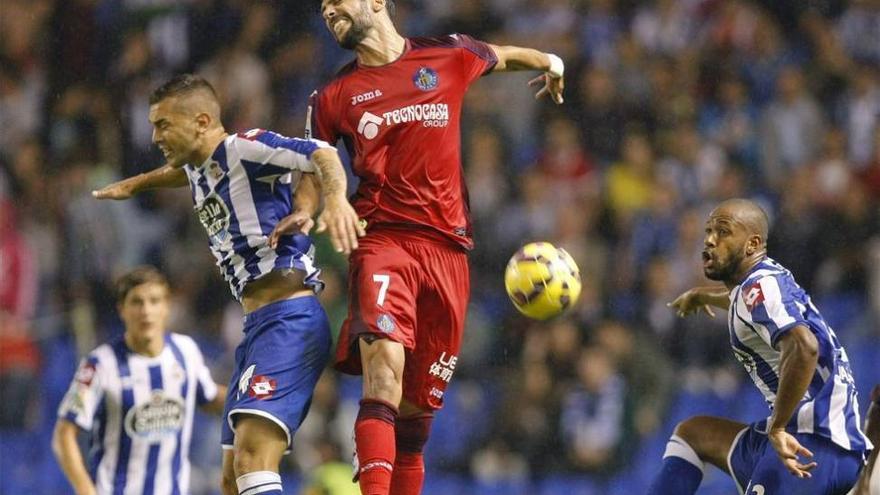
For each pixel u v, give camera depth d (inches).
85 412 1256.8
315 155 840.9
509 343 1943.9
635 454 1834.4
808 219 2105.1
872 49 2506.2
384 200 922.7
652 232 2100.1
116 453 1273.4
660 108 2289.6
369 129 917.8
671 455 997.2
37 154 2183.8
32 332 2014.0
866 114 2336.4
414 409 944.9
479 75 960.3
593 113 2255.2
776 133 2298.2
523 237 2080.5
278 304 890.1
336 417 1744.6
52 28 2358.5
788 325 904.3
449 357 942.4
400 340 893.8
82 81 2336.4
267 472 858.1
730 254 957.2
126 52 2337.6
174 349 1298.0
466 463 1871.3
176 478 1294.3
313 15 2418.8
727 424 991.0
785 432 922.7
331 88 930.1
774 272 943.0
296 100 2335.1
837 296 2071.9
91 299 2033.7
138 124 2251.5
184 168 949.2
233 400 890.7
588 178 2167.8
